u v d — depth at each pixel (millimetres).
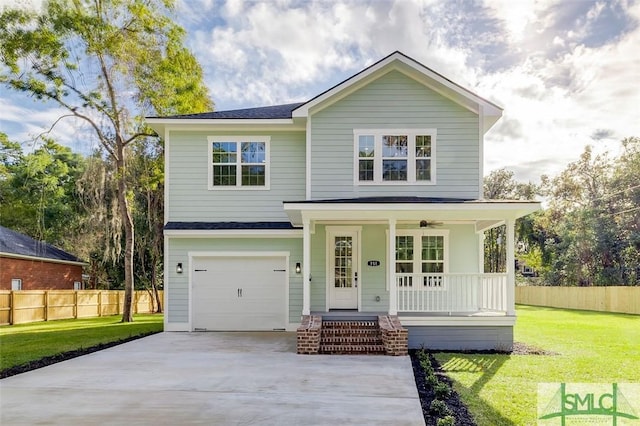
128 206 22469
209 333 14469
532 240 44562
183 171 15211
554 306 31969
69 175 32125
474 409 6574
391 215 12109
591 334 15148
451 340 11992
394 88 14352
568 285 38844
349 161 14273
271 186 15203
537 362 10188
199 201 15172
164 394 7273
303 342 10875
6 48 17312
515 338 14102
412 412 6363
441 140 14195
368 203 11727
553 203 42531
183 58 20703
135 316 24531
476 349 11875
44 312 21203
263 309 14930
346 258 14734
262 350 11352
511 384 8086
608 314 24500
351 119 14344
